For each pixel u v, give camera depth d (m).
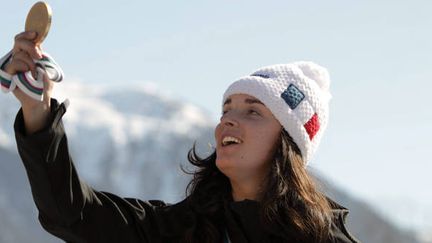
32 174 4.87
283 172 5.41
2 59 4.91
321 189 5.59
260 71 5.66
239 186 5.47
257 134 5.42
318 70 5.78
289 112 5.48
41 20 4.89
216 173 5.57
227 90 5.59
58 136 4.86
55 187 4.89
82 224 5.07
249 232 5.32
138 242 5.24
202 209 5.38
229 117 5.44
